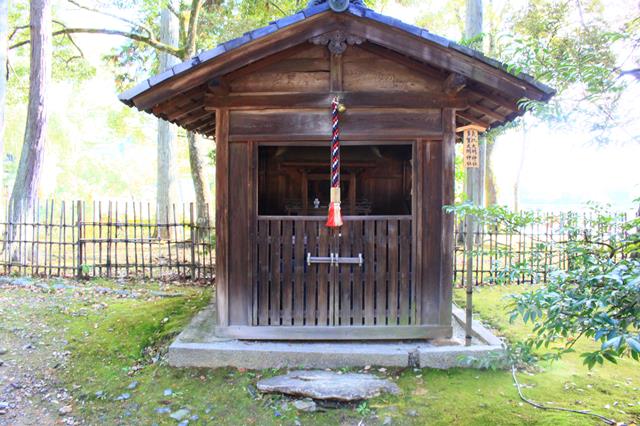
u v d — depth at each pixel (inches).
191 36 452.8
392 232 166.6
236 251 167.0
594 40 206.8
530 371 153.9
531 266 134.9
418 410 130.0
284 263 167.0
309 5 152.6
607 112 104.0
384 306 166.7
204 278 307.0
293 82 162.1
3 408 140.3
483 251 130.3
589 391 139.5
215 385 148.3
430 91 162.4
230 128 164.2
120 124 965.8
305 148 220.4
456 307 227.3
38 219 321.4
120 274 319.9
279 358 156.8
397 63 161.8
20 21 533.6
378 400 136.0
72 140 1138.0
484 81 141.9
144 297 258.1
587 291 84.4
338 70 160.9
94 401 144.8
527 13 375.9
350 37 146.1
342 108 157.6
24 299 245.6
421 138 162.6
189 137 487.8
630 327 106.3
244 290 167.5
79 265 304.0
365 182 237.8
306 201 224.4
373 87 162.1
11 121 932.6
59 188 1144.8
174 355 160.1
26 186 333.7
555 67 111.8
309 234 166.4
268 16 495.5
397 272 166.4
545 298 82.7
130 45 580.1
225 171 164.7
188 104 171.2
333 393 136.6
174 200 553.6
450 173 163.0
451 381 146.0
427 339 167.9
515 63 128.6
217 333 168.6
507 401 132.7
